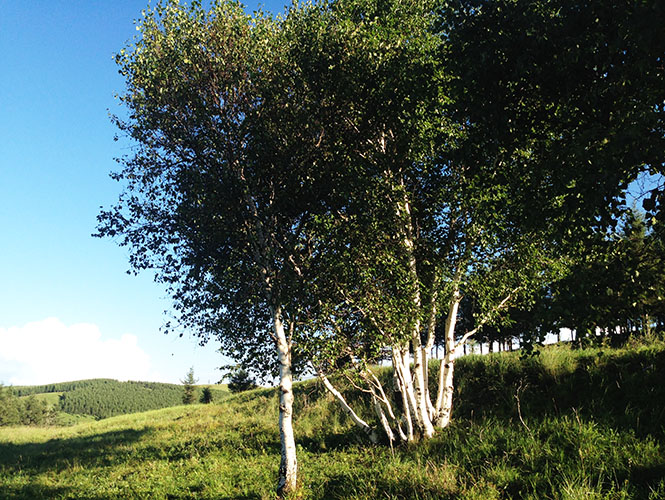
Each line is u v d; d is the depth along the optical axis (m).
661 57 6.15
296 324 11.70
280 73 11.72
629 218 6.97
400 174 13.17
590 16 6.75
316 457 13.51
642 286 6.59
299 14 13.23
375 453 12.37
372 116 12.55
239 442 17.27
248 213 11.39
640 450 7.89
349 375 13.27
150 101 11.65
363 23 12.49
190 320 11.41
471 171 9.22
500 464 8.61
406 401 12.73
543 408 12.43
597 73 7.03
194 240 10.88
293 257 11.87
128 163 11.52
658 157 5.96
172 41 11.74
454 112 9.36
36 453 21.91
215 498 10.45
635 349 13.34
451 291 13.29
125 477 14.22
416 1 13.39
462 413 14.31
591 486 6.93
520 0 7.23
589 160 6.62
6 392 105.62
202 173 10.86
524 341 7.27
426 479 8.30
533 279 12.98
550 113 8.35
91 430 30.97
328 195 11.75
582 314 6.77
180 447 18.30
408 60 12.16
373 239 12.05
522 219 8.49
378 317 11.65
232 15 11.80
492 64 7.79
